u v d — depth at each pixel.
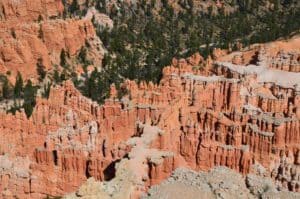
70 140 111.44
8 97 161.50
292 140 116.94
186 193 84.56
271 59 154.62
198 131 114.75
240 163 109.25
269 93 137.88
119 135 122.12
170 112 122.06
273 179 105.69
